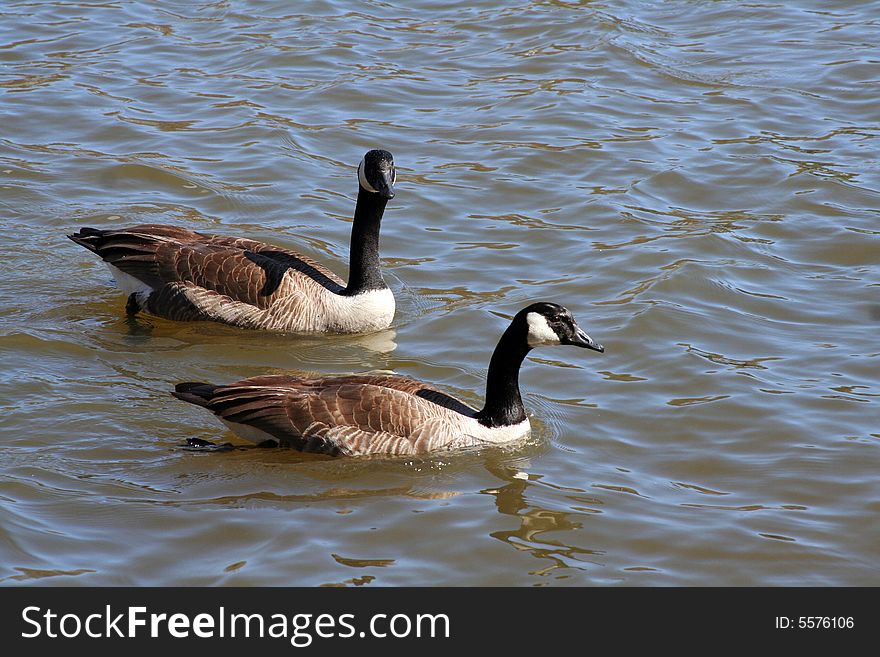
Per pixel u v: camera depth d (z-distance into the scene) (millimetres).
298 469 13289
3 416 14078
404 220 20656
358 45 27984
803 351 16281
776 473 13430
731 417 14617
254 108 24609
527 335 13758
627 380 15625
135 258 17359
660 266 18781
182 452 13586
